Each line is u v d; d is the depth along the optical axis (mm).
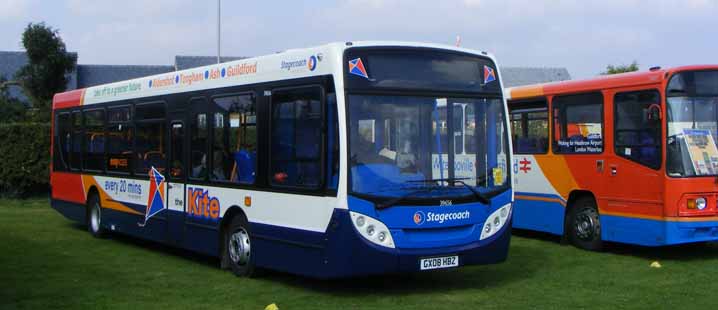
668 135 11805
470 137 9430
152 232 13023
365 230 8641
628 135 12469
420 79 9180
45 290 9867
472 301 9102
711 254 13016
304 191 9234
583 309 8656
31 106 33969
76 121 16297
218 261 12398
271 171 9914
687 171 11766
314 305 8898
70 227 17250
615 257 12633
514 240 14836
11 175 23875
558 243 14344
